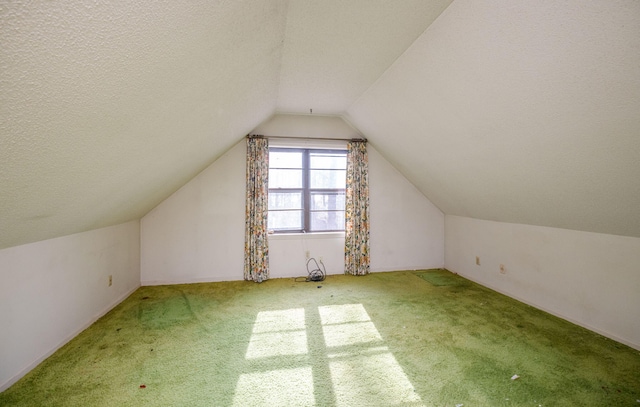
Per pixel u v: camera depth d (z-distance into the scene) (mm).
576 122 1606
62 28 685
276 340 2217
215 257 3717
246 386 1679
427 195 4211
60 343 2082
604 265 2268
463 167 2838
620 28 1132
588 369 1821
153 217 3555
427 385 1683
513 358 1954
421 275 4008
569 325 2451
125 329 2385
